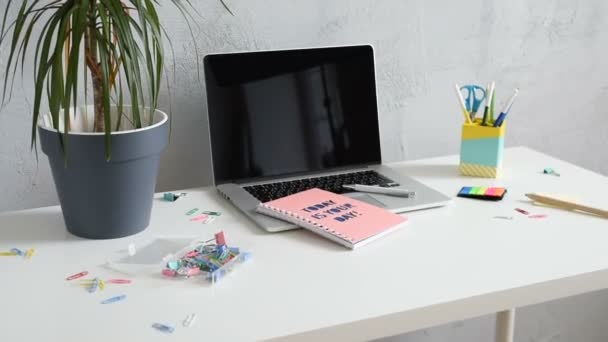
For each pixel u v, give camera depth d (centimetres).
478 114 161
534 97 167
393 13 148
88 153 99
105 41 100
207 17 134
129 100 132
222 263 95
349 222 108
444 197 120
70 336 80
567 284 95
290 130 131
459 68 157
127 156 101
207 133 139
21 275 95
